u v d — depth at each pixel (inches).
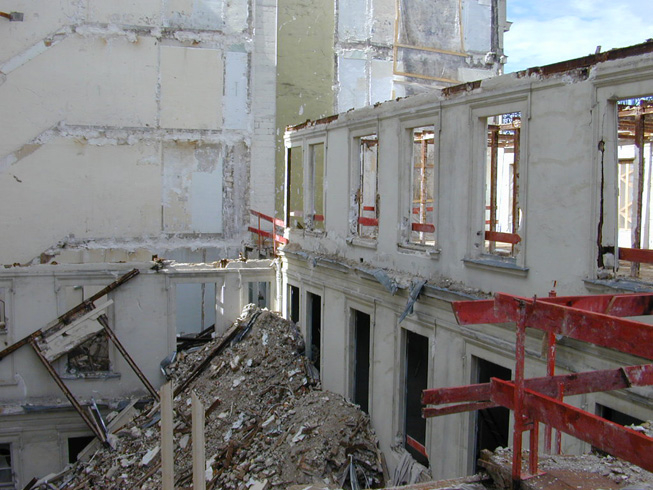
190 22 935.7
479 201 397.4
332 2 1016.9
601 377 190.9
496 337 368.8
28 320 676.7
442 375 422.6
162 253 943.7
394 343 482.9
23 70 877.8
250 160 975.6
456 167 410.9
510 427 358.9
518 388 178.9
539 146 341.4
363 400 554.6
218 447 553.3
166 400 218.4
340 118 574.6
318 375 637.9
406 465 453.4
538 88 340.2
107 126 912.9
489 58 1099.9
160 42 925.8
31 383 678.5
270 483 469.7
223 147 962.7
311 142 650.2
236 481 495.8
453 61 1085.8
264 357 658.8
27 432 681.0
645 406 277.3
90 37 898.7
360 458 483.8
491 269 378.0
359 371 561.3
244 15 956.6
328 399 558.6
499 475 193.9
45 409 670.5
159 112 932.0
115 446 631.8
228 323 746.2
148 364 716.7
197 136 949.2
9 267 671.1
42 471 683.4
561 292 327.9
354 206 563.8
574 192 318.3
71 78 895.7
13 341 672.4
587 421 156.3
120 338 707.4
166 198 944.9
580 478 186.7
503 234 397.4
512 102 360.5
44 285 679.7
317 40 1011.3
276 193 995.3
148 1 917.2
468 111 397.1
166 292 720.3
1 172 877.8
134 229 933.2
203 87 948.0
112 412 692.1
